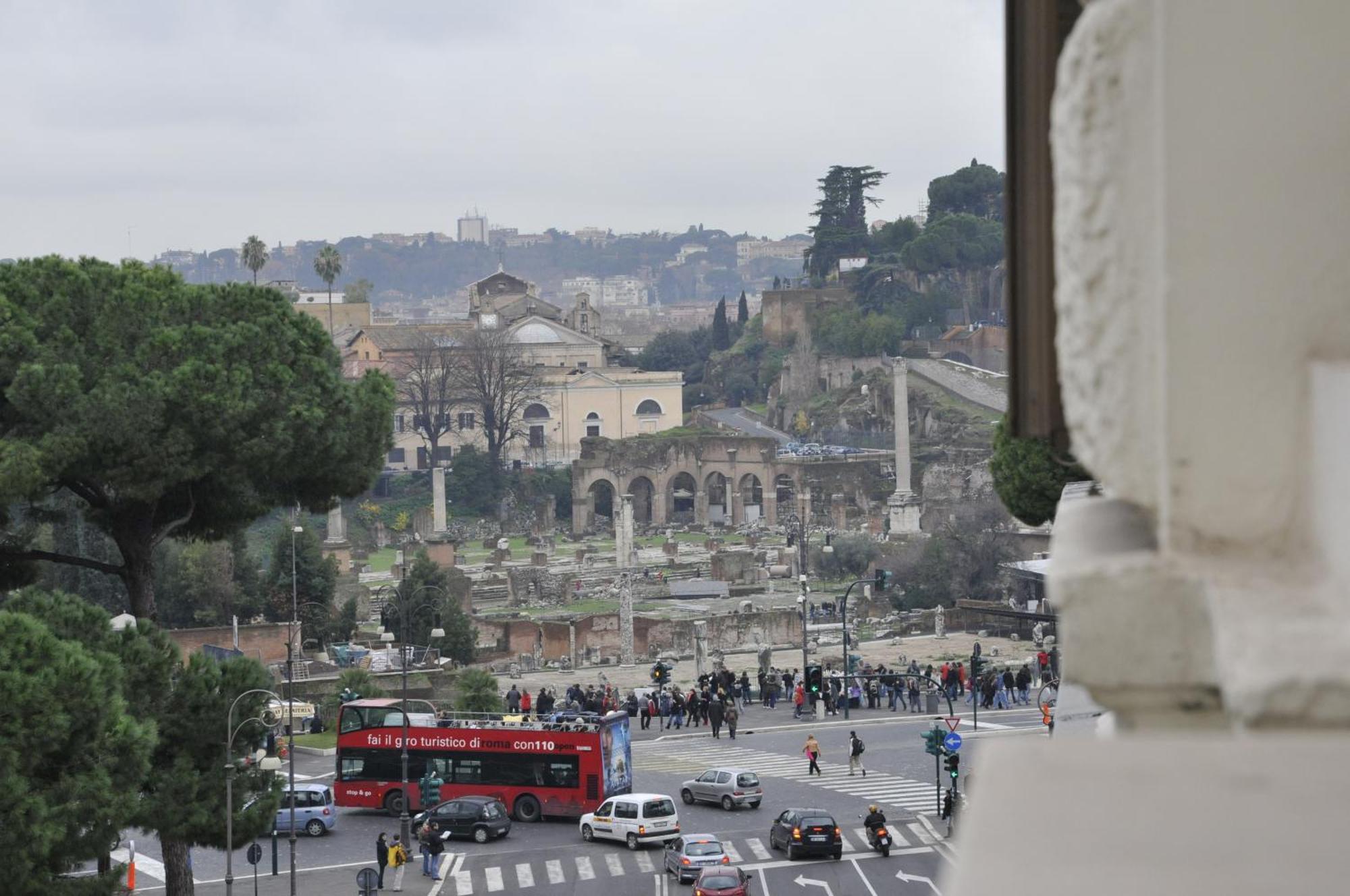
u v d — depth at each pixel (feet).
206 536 159.22
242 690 134.82
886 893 168.66
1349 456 8.73
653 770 252.01
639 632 439.63
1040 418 15.96
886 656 397.60
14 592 137.28
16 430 141.69
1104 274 10.12
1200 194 9.61
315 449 152.25
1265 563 9.34
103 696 106.22
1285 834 6.31
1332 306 9.49
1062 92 10.42
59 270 148.87
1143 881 6.13
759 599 510.17
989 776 7.39
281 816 212.43
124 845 205.77
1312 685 7.49
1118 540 9.81
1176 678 8.95
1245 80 9.52
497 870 186.80
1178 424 9.72
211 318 152.76
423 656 394.73
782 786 236.22
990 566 469.16
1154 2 9.74
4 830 100.12
